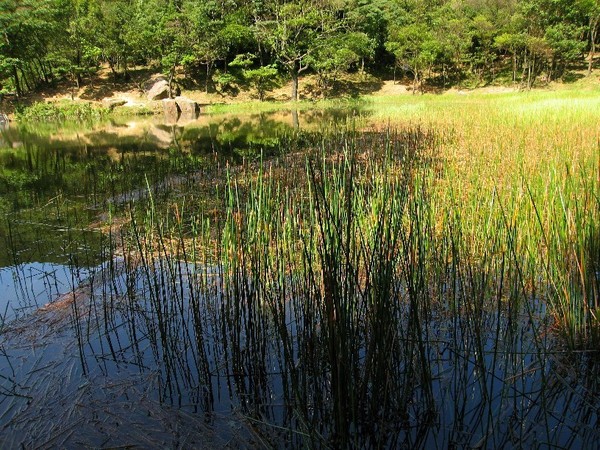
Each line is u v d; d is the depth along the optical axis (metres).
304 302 2.90
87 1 28.83
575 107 13.86
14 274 4.70
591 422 2.49
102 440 2.42
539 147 7.47
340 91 32.91
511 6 29.94
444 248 4.36
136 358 3.17
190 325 3.57
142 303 3.91
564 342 3.15
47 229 6.20
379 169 6.23
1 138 17.62
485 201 4.94
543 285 3.88
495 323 3.45
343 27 31.44
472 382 2.83
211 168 9.45
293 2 30.59
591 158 5.48
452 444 2.38
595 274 3.13
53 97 28.75
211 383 2.89
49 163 11.52
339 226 2.65
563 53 28.31
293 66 30.20
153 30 28.73
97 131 18.88
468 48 31.97
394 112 18.94
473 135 10.30
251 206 3.81
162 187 8.27
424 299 3.15
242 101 31.20
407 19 32.41
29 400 2.73
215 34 29.38
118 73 31.91
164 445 2.39
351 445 2.42
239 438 2.46
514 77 30.50
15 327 3.57
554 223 3.70
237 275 3.34
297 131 15.38
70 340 3.38
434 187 5.45
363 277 3.81
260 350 3.18
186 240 5.30
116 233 5.81
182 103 25.34
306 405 2.58
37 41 27.88
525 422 2.51
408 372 2.64
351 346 2.46
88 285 4.30
